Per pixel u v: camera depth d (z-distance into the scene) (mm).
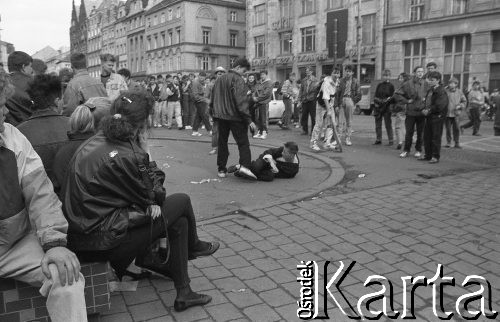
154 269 3703
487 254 4465
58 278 2604
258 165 7574
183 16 66438
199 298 3516
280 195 6680
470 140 14422
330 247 4668
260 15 53156
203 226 5340
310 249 4621
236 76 7352
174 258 3428
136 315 3396
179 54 68438
